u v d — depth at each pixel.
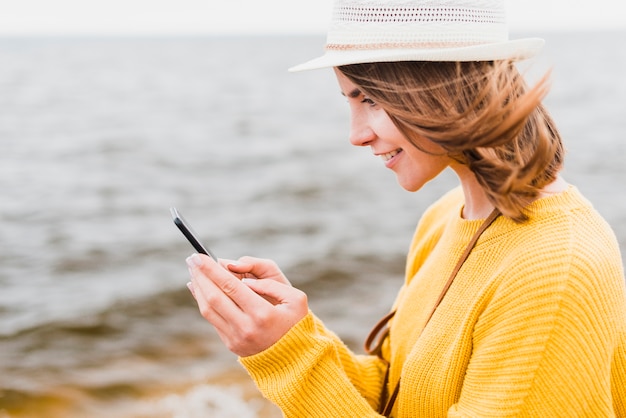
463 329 1.21
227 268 1.41
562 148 1.22
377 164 17.92
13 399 5.39
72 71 70.88
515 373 1.11
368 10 1.18
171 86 52.91
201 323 7.00
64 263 9.49
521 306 1.12
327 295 7.88
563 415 1.09
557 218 1.15
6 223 11.85
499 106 1.08
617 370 1.17
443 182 15.02
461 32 1.16
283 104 39.03
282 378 1.25
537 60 1.18
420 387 1.28
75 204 13.41
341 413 1.24
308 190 14.53
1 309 7.63
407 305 1.47
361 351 6.21
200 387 5.41
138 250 10.15
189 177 16.39
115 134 24.75
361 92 1.23
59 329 6.96
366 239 10.52
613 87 43.50
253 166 17.97
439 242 1.46
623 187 13.73
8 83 51.31
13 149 20.81
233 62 98.88
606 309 1.09
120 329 6.91
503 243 1.21
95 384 5.59
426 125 1.13
